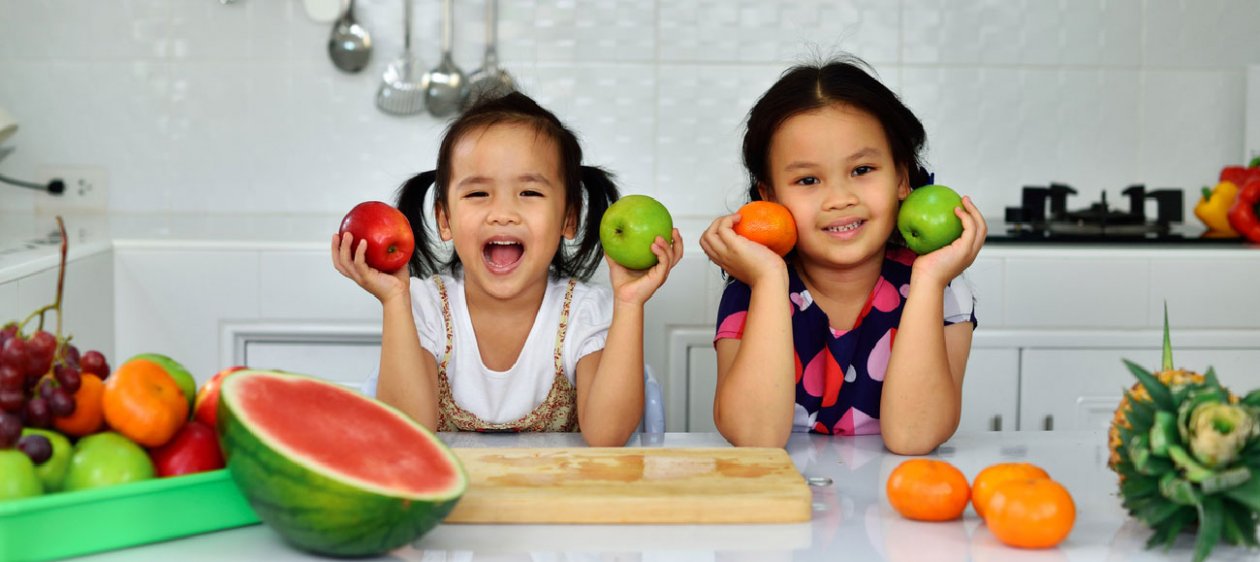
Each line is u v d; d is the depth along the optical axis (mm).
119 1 2729
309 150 2770
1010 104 2787
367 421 843
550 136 1458
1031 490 826
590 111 2760
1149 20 2781
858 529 877
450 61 2717
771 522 885
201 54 2744
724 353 1428
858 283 1463
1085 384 2244
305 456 774
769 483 916
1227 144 2818
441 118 2752
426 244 1688
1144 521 819
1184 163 2822
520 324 1525
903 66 2766
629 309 1313
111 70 2748
